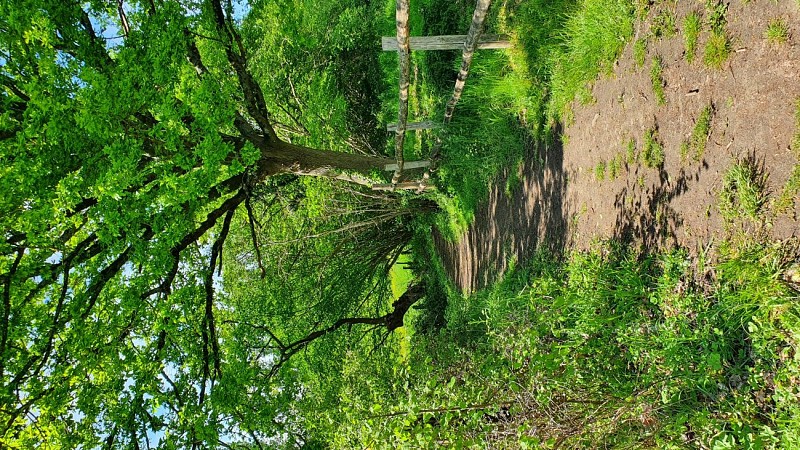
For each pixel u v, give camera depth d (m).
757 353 3.53
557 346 4.29
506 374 4.37
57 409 6.72
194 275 7.82
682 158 4.66
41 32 5.97
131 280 7.02
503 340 5.45
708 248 4.28
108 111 6.01
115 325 7.01
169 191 6.54
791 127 3.60
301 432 9.79
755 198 3.84
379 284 17.19
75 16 6.81
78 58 6.80
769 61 3.76
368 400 7.05
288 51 12.43
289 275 14.19
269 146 8.62
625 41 5.53
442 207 12.52
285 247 14.22
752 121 3.91
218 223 11.49
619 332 4.48
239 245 14.42
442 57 9.93
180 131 6.80
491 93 8.35
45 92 6.06
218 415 7.68
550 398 4.20
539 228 7.79
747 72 3.96
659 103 4.97
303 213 13.86
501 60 8.09
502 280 8.73
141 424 7.66
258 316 12.78
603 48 5.88
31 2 6.12
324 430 8.03
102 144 6.41
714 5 4.28
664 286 4.55
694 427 3.78
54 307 7.18
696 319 4.12
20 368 6.74
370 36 13.51
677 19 4.74
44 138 6.07
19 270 6.48
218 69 8.55
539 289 5.60
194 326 8.64
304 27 12.59
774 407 3.48
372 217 14.03
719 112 4.24
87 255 6.95
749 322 3.54
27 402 6.69
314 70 13.06
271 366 11.88
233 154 7.92
